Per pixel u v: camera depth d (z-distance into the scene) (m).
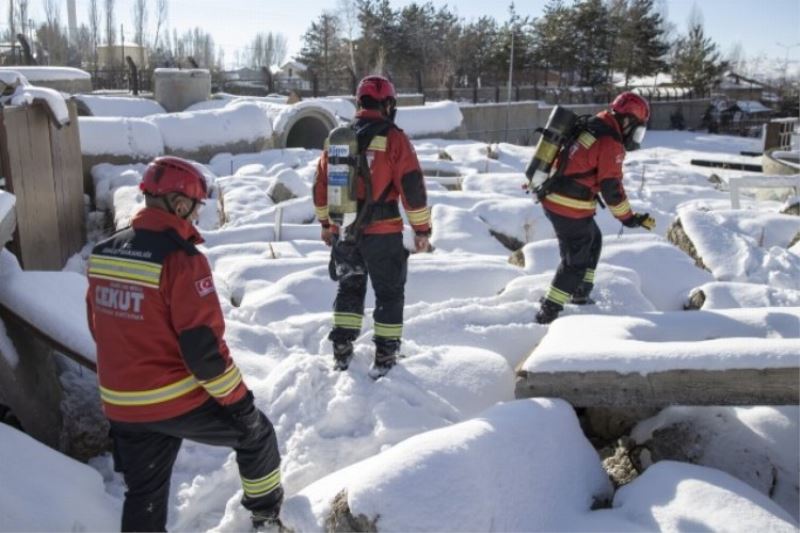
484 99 39.25
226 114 14.66
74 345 4.09
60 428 4.36
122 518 3.05
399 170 4.33
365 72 47.75
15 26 47.94
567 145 5.12
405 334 5.09
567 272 5.16
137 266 2.82
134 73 21.33
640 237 6.89
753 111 43.28
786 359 3.57
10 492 3.09
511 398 4.42
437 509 2.90
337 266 4.56
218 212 9.86
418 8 52.91
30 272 4.61
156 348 2.87
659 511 3.12
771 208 11.22
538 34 51.97
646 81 59.34
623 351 3.83
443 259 6.67
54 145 7.53
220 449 4.02
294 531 3.17
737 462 3.78
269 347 5.11
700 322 4.47
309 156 14.52
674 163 22.08
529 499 3.21
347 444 3.96
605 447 4.26
